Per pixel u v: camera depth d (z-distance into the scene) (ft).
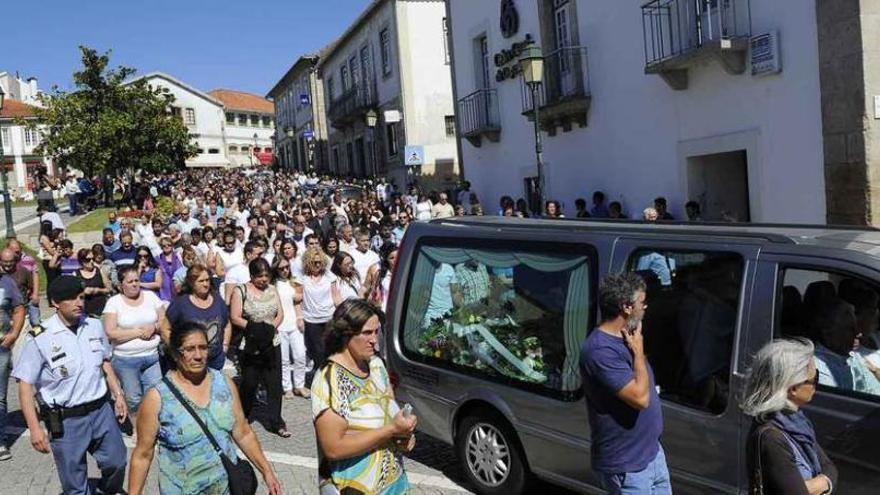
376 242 44.83
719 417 13.48
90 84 95.45
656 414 12.09
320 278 28.37
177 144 102.27
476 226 19.48
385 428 11.29
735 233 14.46
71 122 94.07
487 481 18.16
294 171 168.14
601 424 12.06
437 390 19.38
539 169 38.11
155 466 21.34
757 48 32.78
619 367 11.79
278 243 38.86
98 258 35.29
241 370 23.80
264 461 13.46
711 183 38.40
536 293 17.31
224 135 257.55
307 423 25.13
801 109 31.30
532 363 17.11
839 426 12.28
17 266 33.53
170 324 21.77
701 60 35.12
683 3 36.58
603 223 17.76
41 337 16.07
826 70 29.89
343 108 116.67
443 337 19.51
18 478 21.06
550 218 20.30
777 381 9.30
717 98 35.68
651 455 12.00
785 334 12.96
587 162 46.14
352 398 11.48
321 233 53.47
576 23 45.29
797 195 31.96
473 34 57.93
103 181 108.47
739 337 13.41
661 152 39.68
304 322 28.48
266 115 287.28
